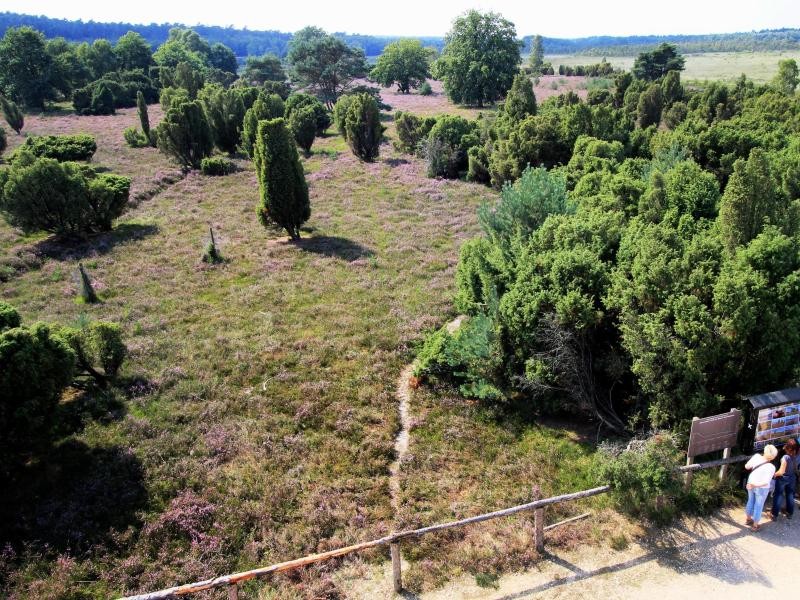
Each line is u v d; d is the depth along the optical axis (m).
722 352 10.52
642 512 9.84
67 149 37.47
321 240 25.67
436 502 10.57
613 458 9.77
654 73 75.62
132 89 73.06
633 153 35.00
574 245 13.70
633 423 11.34
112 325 14.33
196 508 10.23
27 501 10.43
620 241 14.36
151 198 32.25
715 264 11.41
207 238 25.67
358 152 41.66
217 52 138.38
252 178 36.78
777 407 9.76
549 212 16.06
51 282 20.94
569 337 11.67
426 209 30.55
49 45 87.38
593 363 12.41
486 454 11.84
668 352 10.58
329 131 56.50
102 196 25.22
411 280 21.28
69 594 8.57
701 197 19.27
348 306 19.08
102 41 91.75
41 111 66.94
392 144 47.72
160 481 10.92
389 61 88.38
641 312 11.59
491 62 70.69
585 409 12.40
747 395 10.83
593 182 23.22
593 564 9.01
